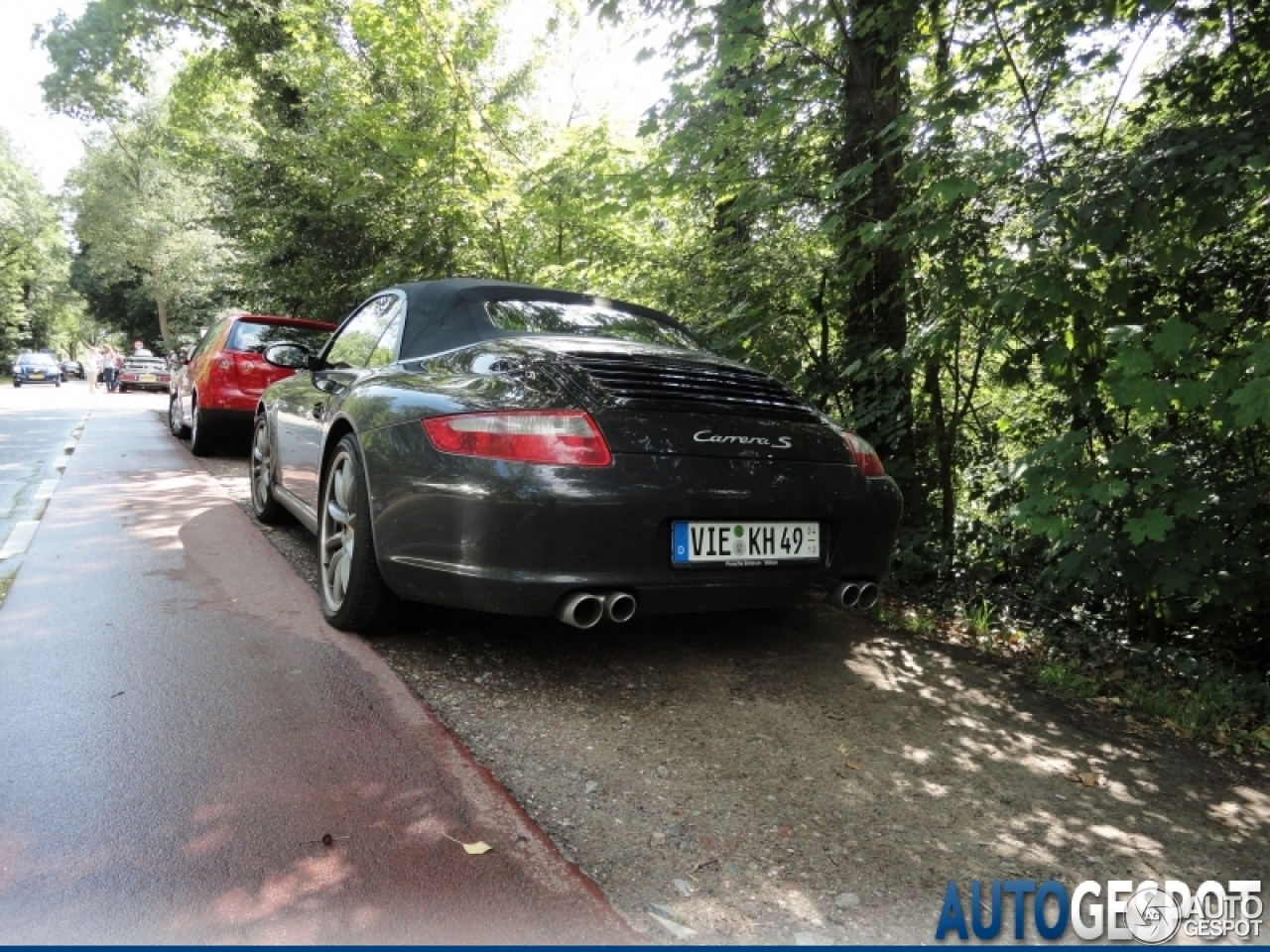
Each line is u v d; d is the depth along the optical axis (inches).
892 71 201.5
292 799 79.0
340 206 434.6
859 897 72.7
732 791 89.1
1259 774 107.4
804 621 155.3
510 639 129.1
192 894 65.0
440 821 77.3
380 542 113.7
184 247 1565.0
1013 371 163.0
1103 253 139.5
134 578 146.2
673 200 264.2
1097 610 183.9
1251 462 154.1
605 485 99.4
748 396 119.7
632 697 111.8
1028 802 93.2
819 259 211.3
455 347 128.8
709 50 206.1
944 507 209.9
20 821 72.9
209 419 312.8
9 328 2234.3
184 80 754.8
